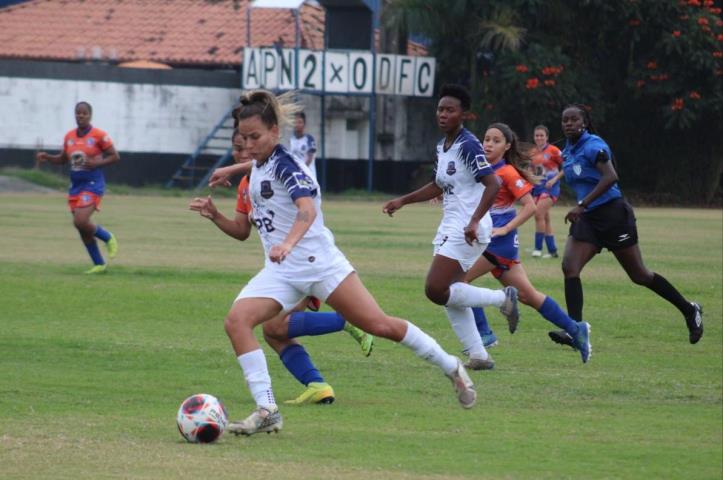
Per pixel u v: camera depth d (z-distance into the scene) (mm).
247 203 26812
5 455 21797
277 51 145750
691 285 53438
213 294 47875
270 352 35406
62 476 20250
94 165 54438
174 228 85438
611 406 28078
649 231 93312
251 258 63750
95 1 179500
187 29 172000
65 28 173875
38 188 137125
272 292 24266
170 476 20406
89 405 26906
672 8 146125
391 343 37031
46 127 147125
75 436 23562
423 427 25344
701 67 145750
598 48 155750
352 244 74062
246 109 23938
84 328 38781
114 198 130500
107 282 51156
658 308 46188
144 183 150375
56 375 30578
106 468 20922
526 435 24703
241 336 24062
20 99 146125
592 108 148875
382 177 159250
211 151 151750
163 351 34594
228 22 173625
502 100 148750
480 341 32938
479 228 31672
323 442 23688
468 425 25609
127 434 23922
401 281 53250
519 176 34344
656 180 163250
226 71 158125
